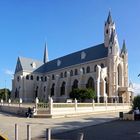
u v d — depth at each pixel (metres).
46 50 135.62
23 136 18.83
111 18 96.12
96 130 21.84
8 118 36.25
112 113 49.31
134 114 31.89
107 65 89.06
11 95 123.44
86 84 90.56
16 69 124.88
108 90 86.38
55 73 113.88
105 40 95.12
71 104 41.59
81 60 101.94
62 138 17.84
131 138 17.02
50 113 37.94
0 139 12.78
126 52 95.56
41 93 119.06
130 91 86.50
